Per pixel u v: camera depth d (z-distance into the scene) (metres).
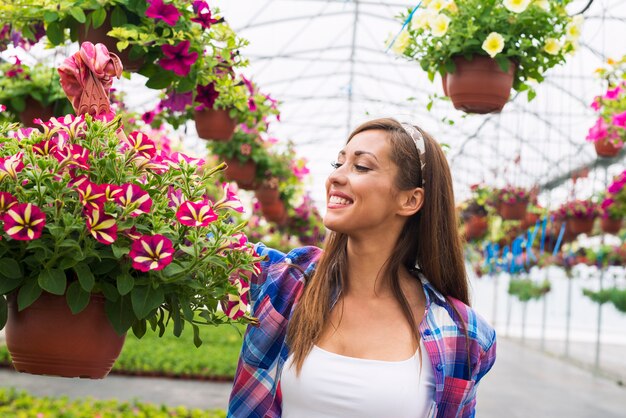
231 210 1.78
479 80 3.19
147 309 1.57
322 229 11.92
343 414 1.80
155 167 1.67
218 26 2.89
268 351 1.90
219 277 1.68
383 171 1.88
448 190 2.00
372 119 1.96
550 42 3.22
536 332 24.55
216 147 6.43
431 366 1.89
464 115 3.84
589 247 16.30
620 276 16.39
